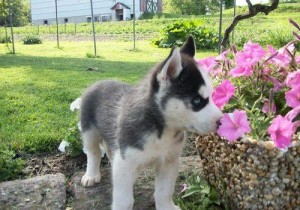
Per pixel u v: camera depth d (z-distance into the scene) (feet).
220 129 1.89
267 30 11.43
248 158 1.89
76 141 3.10
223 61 2.47
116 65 7.63
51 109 4.21
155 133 2.04
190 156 3.06
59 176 2.75
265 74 2.31
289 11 23.03
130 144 2.07
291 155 1.85
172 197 2.42
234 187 2.08
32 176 2.88
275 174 1.88
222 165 2.15
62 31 20.72
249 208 2.00
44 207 2.39
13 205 2.40
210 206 2.31
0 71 6.84
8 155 2.98
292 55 2.36
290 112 1.92
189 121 1.97
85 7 30.30
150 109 2.02
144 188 2.62
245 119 1.88
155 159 2.18
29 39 14.79
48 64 7.87
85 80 5.83
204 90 1.94
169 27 11.52
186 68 1.95
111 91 2.56
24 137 3.31
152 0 32.86
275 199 1.93
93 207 2.41
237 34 10.50
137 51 10.49
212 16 22.41
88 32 19.33
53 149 3.23
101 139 2.70
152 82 2.01
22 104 4.38
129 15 29.76
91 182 2.65
